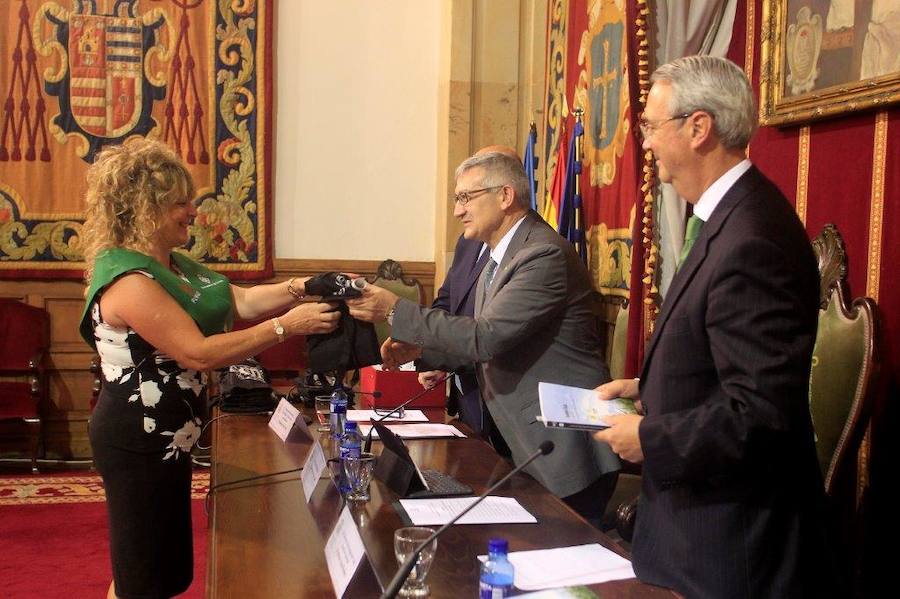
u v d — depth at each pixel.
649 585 1.69
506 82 6.10
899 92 2.69
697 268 1.76
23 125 5.73
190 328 2.27
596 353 2.98
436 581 1.65
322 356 2.69
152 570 2.28
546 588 1.62
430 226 6.41
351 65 6.24
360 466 2.18
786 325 1.62
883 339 2.48
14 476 5.46
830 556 1.77
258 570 1.74
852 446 2.47
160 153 2.38
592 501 2.84
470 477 2.41
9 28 5.68
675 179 1.84
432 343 2.73
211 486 2.30
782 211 1.73
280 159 6.18
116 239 2.34
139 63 5.87
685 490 1.73
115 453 2.25
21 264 5.76
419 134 6.36
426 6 6.31
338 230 6.29
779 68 3.31
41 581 3.73
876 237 2.86
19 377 5.72
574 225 5.02
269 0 6.03
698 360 1.74
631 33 3.97
